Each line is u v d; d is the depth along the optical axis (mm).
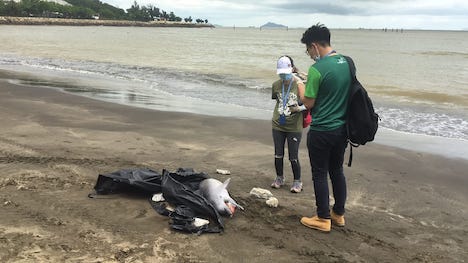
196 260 3854
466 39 108312
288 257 4020
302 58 33781
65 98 12672
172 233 4328
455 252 4328
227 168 6750
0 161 6355
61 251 3846
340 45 62500
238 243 4230
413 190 6168
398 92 16453
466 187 6414
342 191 4691
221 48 49000
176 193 4875
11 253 3760
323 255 4090
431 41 89688
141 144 7953
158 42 60750
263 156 7473
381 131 10312
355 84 4324
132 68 23281
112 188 5266
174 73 21344
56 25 146750
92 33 89750
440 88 17656
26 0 156125
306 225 4684
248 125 10016
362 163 7465
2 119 9391
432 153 8242
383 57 36500
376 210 5367
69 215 4617
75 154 6965
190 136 8805
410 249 4332
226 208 4793
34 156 6695
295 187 5789
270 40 82562
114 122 9820
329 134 4344
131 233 4285
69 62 25734
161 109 11898
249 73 22016
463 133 10172
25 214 4582
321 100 4387
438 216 5262
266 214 4949
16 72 19500
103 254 3834
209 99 14164
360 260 4035
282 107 5586
